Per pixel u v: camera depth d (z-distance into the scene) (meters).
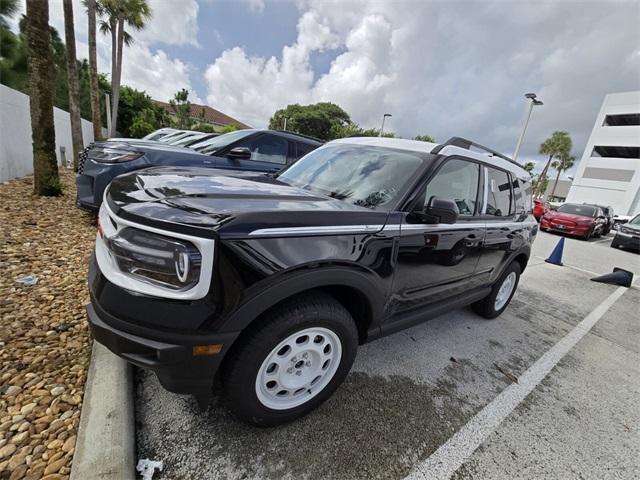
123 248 1.45
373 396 2.25
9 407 1.71
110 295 1.45
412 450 1.86
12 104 7.08
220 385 1.67
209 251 1.38
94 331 1.49
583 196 37.97
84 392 1.84
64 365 2.04
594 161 37.31
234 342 1.60
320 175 2.72
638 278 7.55
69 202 5.85
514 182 3.50
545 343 3.49
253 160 5.45
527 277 6.18
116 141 4.97
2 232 4.02
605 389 2.77
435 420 2.12
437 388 2.44
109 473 1.41
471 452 1.91
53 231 4.33
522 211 3.71
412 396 2.31
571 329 3.99
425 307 2.61
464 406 2.29
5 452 1.48
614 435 2.22
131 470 1.46
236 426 1.83
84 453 1.47
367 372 2.50
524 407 2.38
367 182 2.42
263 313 1.64
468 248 2.76
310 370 1.90
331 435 1.88
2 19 11.25
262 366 1.66
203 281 1.39
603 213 16.30
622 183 34.94
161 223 1.41
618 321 4.50
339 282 1.78
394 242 2.05
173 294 1.39
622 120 36.28
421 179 2.29
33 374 1.94
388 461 1.77
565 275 6.79
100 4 16.78
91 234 4.41
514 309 4.39
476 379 2.63
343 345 1.95
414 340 3.09
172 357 1.42
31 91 5.56
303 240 1.63
